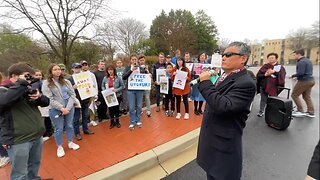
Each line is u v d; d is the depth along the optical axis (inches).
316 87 476.1
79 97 182.4
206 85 82.9
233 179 84.5
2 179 125.7
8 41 369.4
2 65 350.6
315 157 53.1
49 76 149.9
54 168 134.0
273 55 235.9
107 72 211.9
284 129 204.1
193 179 127.0
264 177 127.3
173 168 140.1
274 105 206.4
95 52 469.4
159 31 1209.4
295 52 246.7
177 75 221.3
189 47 1136.8
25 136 100.0
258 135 191.9
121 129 199.6
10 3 302.4
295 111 260.4
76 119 175.5
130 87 195.0
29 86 100.7
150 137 178.2
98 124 216.1
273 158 149.7
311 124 220.1
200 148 92.6
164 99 262.7
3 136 97.9
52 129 195.9
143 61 208.5
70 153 153.6
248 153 157.4
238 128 83.8
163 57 262.5
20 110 99.2
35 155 111.3
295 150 161.3
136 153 149.4
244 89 77.6
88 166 134.9
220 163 84.7
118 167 131.4
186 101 225.3
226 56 83.4
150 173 134.8
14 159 99.4
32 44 389.1
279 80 229.0
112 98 198.1
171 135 181.9
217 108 78.1
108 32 414.0
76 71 189.8
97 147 161.9
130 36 1055.6
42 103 107.3
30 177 114.0
